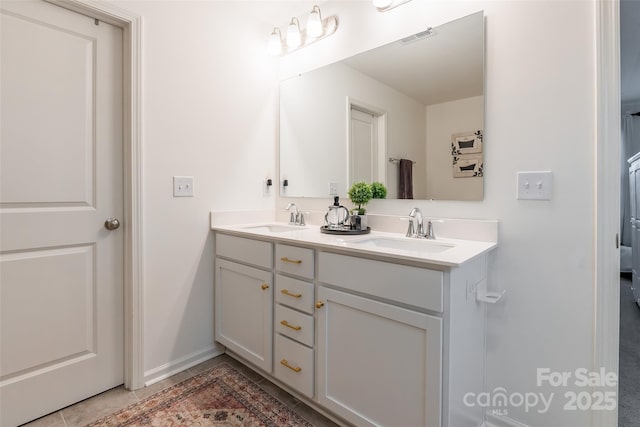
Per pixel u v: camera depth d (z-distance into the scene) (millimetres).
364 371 1277
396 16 1754
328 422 1463
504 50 1410
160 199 1793
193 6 1916
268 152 2361
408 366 1147
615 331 1207
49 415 1486
